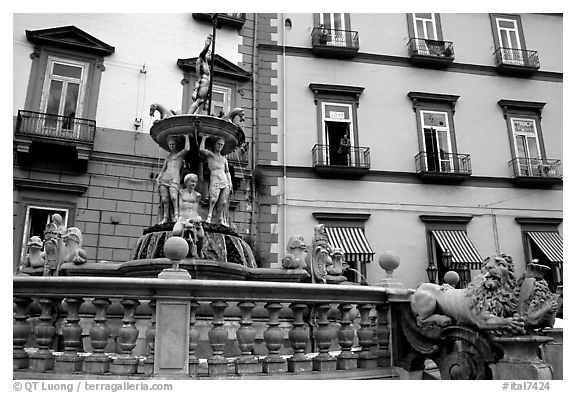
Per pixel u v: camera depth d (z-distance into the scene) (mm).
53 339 4070
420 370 4559
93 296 3869
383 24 18406
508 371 3740
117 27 15297
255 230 15250
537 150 18562
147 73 15273
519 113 18750
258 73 16766
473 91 18594
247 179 15609
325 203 16109
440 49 18484
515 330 3762
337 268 7328
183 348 3727
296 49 17281
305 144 16500
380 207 16484
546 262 17453
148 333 3906
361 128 17172
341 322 4457
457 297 4160
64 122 14008
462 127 18125
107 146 14352
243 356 4008
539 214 17641
